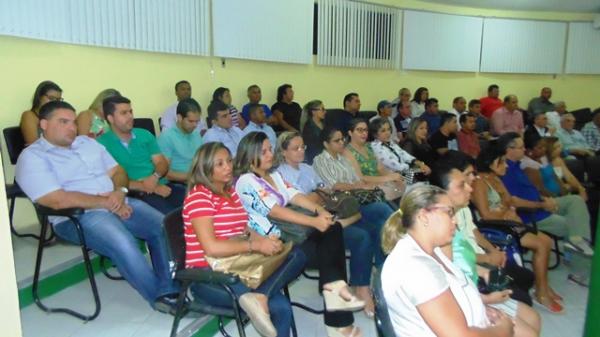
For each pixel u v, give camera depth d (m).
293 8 5.59
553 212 3.20
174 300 1.99
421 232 1.44
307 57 5.88
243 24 5.07
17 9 2.96
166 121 4.13
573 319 2.63
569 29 7.79
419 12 6.92
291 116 5.45
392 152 3.73
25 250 2.67
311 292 2.83
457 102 6.78
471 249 1.90
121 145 2.83
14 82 3.04
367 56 6.57
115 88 3.88
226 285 1.68
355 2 6.28
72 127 2.29
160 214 2.45
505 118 6.83
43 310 2.22
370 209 2.84
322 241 2.21
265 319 1.70
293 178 2.66
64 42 3.35
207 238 1.78
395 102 6.50
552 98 8.00
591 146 6.20
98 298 2.17
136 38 3.97
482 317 1.48
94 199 2.23
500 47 7.55
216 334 2.32
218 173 1.86
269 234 2.04
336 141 3.06
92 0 3.54
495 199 2.81
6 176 2.96
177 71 4.50
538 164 3.74
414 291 1.31
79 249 2.70
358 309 2.14
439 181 2.14
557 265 3.34
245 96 5.34
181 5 4.39
